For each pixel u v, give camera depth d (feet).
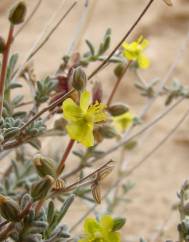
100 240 0.62
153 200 1.66
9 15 0.62
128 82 2.15
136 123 1.12
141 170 1.79
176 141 1.94
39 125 0.74
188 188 0.73
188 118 2.03
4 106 0.82
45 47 2.46
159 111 2.06
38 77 2.19
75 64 0.88
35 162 0.59
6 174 1.05
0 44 0.63
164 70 2.37
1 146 0.69
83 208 1.51
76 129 0.60
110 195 1.32
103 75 2.19
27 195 0.61
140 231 1.53
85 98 0.60
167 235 1.46
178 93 1.10
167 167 1.83
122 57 0.95
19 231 0.59
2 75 0.64
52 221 0.64
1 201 0.58
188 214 0.73
